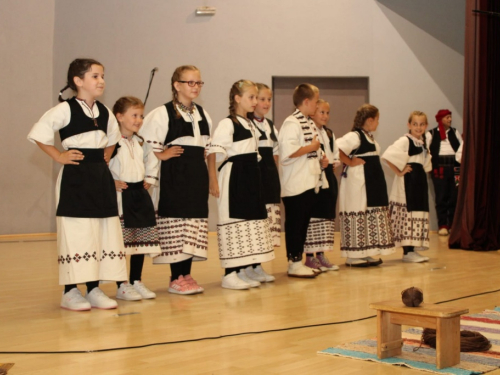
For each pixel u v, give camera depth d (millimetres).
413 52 8586
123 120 3785
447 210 8422
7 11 8484
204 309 3414
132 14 8414
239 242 4141
